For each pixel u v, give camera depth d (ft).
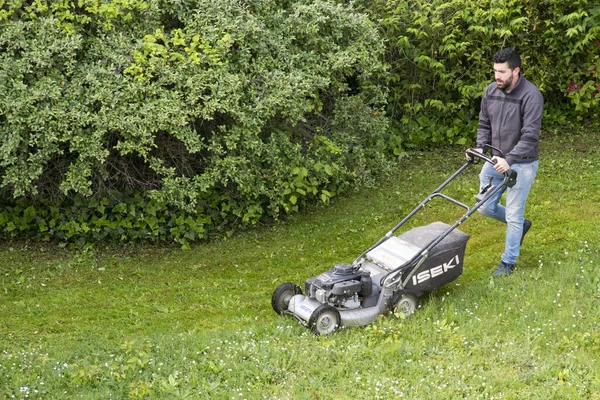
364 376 17.58
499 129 21.97
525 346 18.71
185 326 21.08
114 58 24.03
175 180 25.00
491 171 22.50
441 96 35.14
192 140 24.41
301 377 17.57
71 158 25.55
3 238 26.86
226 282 24.11
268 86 25.67
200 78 24.41
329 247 26.73
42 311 22.04
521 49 34.50
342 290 19.48
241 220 28.27
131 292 23.39
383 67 29.40
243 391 16.98
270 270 25.04
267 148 26.43
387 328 19.67
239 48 25.54
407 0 34.09
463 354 18.43
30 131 23.43
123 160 26.05
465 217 20.84
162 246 26.89
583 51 34.37
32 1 25.07
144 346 18.97
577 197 29.32
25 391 16.87
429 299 21.56
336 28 27.91
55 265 25.23
